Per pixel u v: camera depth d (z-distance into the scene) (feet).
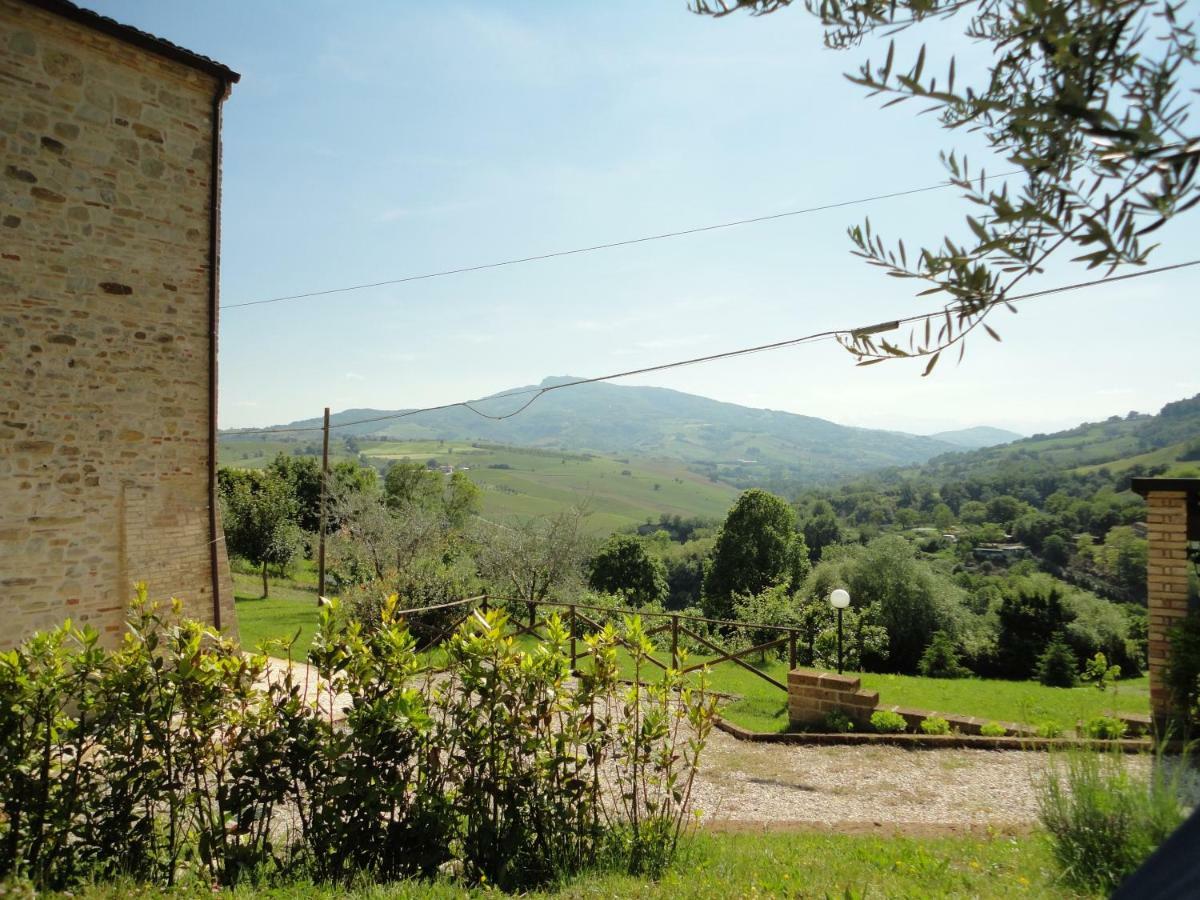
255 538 77.77
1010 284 3.39
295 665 32.45
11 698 11.43
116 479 26.27
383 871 12.51
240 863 12.09
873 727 23.68
